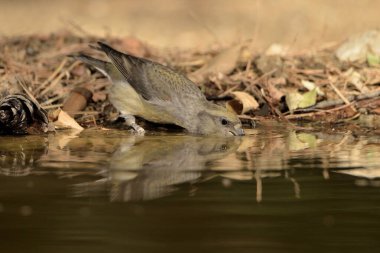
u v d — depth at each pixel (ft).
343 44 51.01
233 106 41.45
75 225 21.22
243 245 19.90
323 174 27.40
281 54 51.13
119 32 67.36
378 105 43.32
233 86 45.62
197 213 22.43
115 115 42.29
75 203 23.34
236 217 22.12
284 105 43.55
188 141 35.70
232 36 73.87
